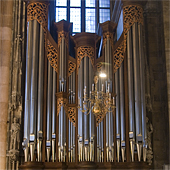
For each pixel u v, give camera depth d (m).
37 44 15.58
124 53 15.79
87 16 19.83
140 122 14.84
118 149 14.73
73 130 15.07
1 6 16.48
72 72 15.83
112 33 16.25
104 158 14.63
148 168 14.40
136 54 15.65
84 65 15.73
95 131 14.95
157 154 16.03
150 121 15.80
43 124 14.77
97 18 19.80
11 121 15.18
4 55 15.95
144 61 16.55
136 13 16.20
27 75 15.12
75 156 14.77
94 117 15.05
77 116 15.20
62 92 15.09
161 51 17.09
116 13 18.03
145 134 14.77
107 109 14.55
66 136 14.91
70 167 14.59
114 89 15.45
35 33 15.66
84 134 14.77
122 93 15.33
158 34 17.48
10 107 15.25
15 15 16.58
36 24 15.78
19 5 16.73
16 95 15.41
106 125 14.91
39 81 15.13
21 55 16.17
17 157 14.80
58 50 15.83
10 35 16.27
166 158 15.89
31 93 14.90
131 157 14.54
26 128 14.47
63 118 14.85
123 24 16.12
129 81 15.34
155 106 16.56
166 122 16.08
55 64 15.64
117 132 14.87
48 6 16.61
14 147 14.77
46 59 15.63
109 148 14.65
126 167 14.44
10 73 15.79
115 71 15.67
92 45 16.08
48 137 14.59
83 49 15.96
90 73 15.65
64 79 15.40
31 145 14.26
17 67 15.76
